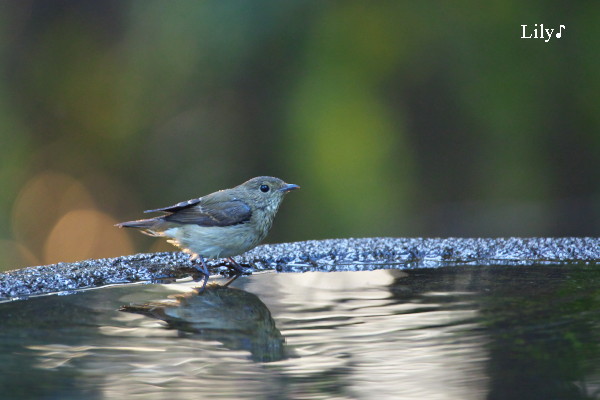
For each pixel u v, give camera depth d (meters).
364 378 3.95
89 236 14.88
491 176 14.29
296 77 13.99
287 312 5.36
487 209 14.01
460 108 14.17
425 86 14.13
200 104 14.44
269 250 7.71
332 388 3.82
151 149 14.66
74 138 14.87
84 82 14.77
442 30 13.93
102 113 14.77
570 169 14.09
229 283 6.54
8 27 14.85
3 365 4.19
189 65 14.16
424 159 14.22
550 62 13.84
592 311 4.98
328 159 13.79
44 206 14.75
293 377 3.99
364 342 4.55
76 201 14.85
